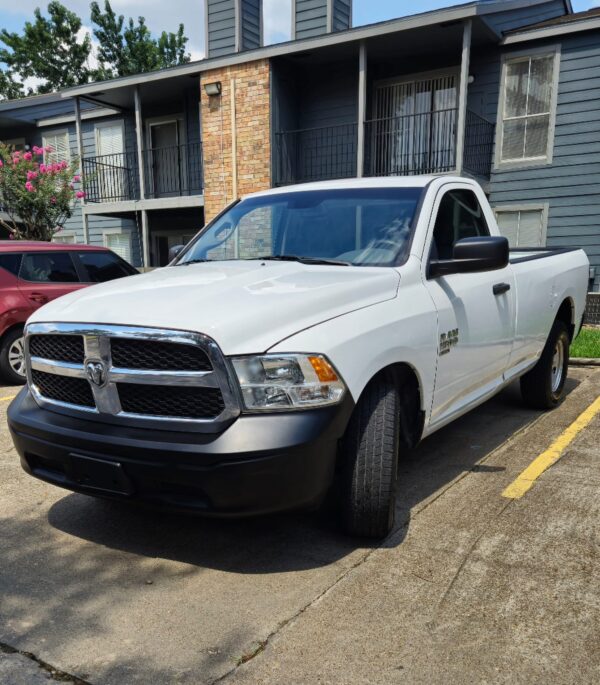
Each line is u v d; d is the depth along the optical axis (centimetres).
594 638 218
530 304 442
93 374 257
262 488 236
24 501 353
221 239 399
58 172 1379
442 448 425
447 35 1119
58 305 288
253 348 238
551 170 1164
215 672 206
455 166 1109
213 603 246
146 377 245
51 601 250
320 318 259
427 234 337
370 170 1319
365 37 1115
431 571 265
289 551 287
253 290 273
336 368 249
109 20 3431
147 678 204
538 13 1253
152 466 241
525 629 224
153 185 1642
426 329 307
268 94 1265
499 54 1183
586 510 320
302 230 369
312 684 199
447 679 200
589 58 1103
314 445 239
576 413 511
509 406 535
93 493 268
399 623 229
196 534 307
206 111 1341
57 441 265
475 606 238
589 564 268
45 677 205
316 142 1365
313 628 228
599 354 729
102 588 259
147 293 277
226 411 237
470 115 1168
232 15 1446
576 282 535
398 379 308
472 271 320
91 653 217
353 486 278
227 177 1339
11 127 1873
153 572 272
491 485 357
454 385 348
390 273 308
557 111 1145
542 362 497
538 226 1195
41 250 698
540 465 387
